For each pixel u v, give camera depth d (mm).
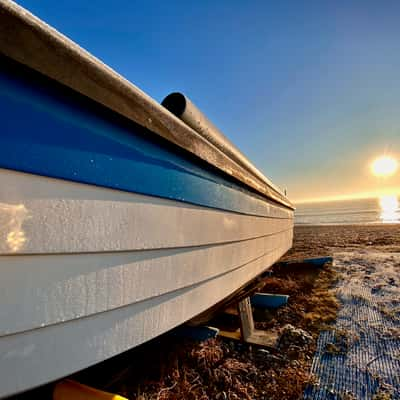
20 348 576
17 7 493
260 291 3150
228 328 2283
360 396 1458
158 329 932
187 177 1013
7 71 504
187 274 1055
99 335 732
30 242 556
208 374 1610
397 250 6242
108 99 663
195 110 1174
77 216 636
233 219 1449
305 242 8828
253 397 1462
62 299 627
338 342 2021
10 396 573
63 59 565
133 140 769
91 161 656
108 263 726
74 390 995
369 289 3215
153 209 854
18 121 524
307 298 2963
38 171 556
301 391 1500
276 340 2010
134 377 1518
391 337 2062
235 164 1403
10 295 542
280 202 2746
